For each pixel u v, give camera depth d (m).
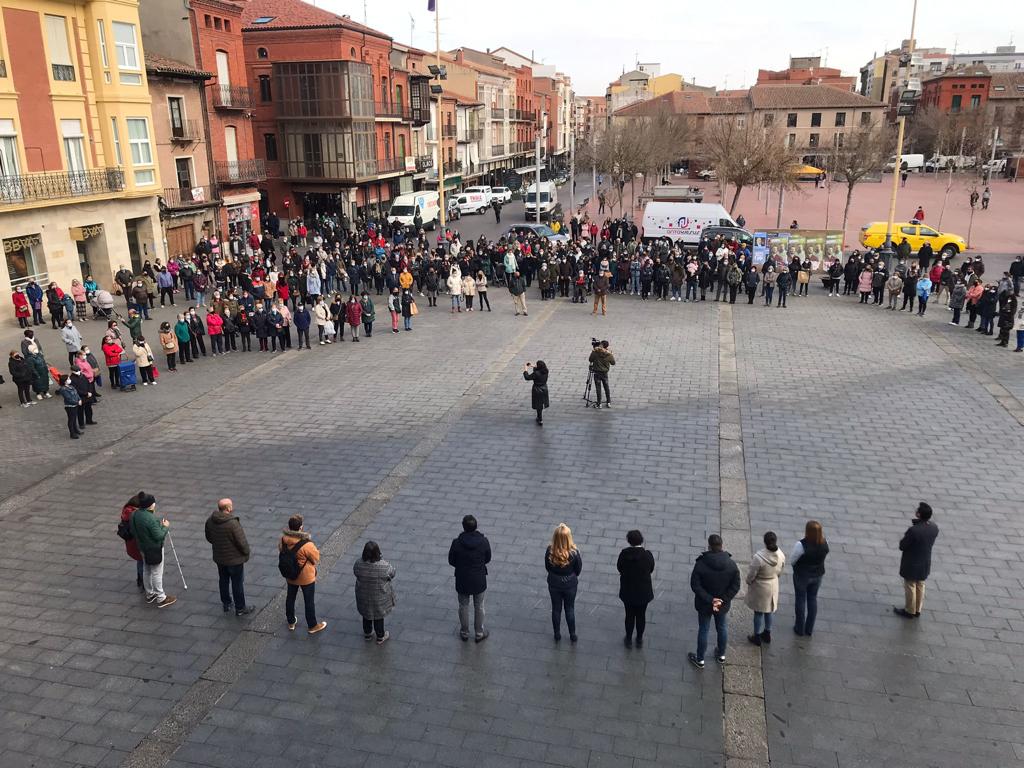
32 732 7.23
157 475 13.07
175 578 9.91
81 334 22.64
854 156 46.06
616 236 38.31
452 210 54.00
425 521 11.23
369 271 29.33
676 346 20.72
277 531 11.02
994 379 17.61
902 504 11.55
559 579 8.16
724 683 7.77
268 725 7.30
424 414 15.75
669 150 69.94
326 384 18.00
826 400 16.23
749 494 11.95
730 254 28.08
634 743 7.01
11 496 12.34
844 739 7.02
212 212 36.38
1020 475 12.50
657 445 13.89
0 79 23.39
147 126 29.34
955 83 102.00
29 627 8.88
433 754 6.91
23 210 24.20
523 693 7.67
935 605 9.04
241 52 39.44
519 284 25.06
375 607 8.20
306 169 46.72
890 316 24.72
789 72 129.75
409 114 55.44
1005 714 7.31
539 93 99.25
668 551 10.27
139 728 7.28
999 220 50.31
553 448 13.84
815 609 8.39
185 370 19.53
